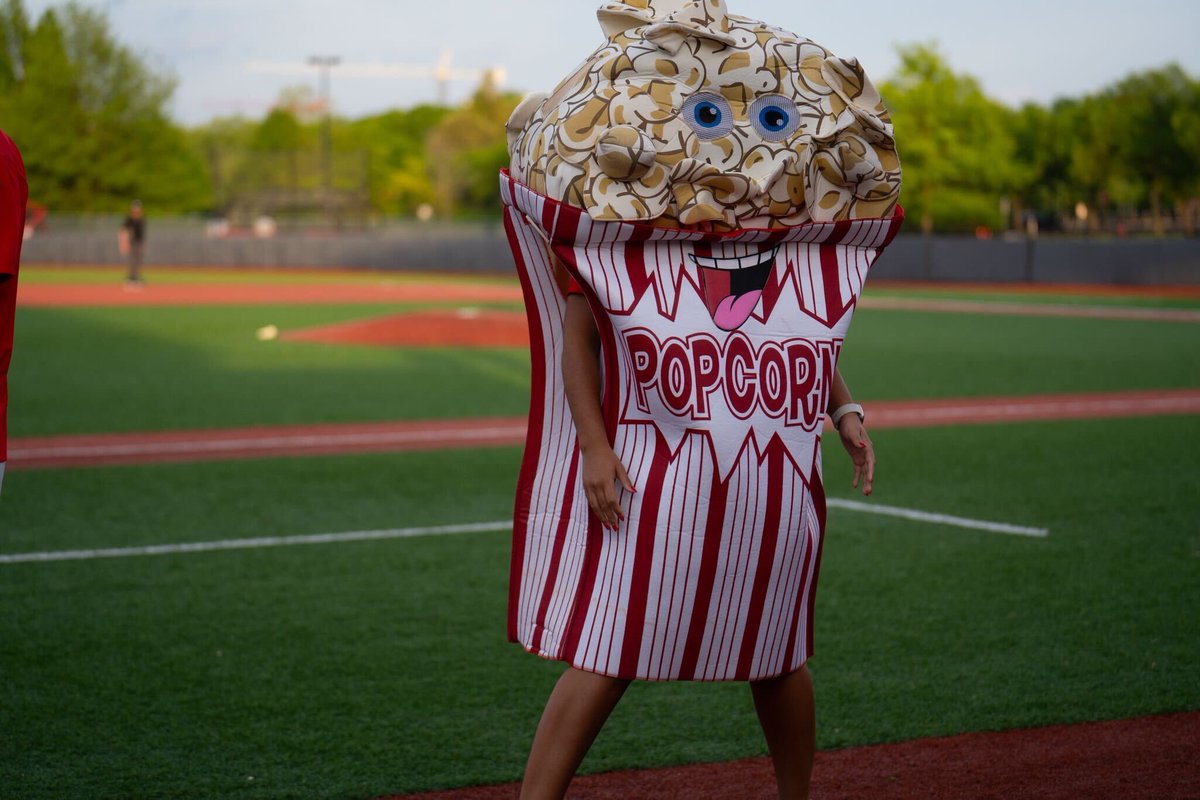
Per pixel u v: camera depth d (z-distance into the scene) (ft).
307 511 25.04
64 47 230.68
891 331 72.74
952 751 12.92
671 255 8.97
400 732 13.43
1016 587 19.31
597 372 9.30
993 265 124.06
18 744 12.97
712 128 8.98
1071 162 221.46
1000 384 47.85
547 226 8.82
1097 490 26.99
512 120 9.62
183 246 173.27
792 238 9.28
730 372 8.97
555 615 9.52
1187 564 20.71
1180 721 13.76
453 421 38.24
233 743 13.06
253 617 17.70
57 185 229.86
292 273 159.22
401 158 383.86
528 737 13.33
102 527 23.44
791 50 9.24
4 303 10.14
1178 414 39.37
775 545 9.22
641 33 9.16
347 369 53.01
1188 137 189.98
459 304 97.91
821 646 16.48
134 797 11.67
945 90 200.44
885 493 26.76
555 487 9.68
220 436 35.09
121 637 16.72
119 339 65.98
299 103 368.27
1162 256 112.68
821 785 12.08
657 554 8.97
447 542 22.38
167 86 239.09
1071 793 11.80
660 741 13.32
